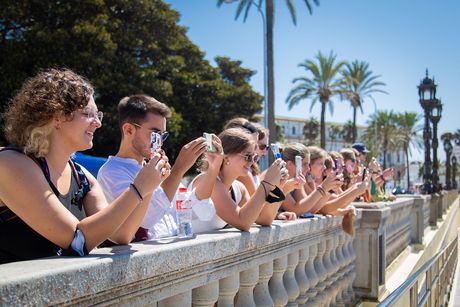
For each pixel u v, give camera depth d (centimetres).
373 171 757
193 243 209
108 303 168
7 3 1708
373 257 561
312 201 410
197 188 303
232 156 315
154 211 263
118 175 280
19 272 137
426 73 1744
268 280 313
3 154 179
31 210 174
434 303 523
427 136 1742
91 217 182
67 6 1817
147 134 288
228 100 2536
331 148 8481
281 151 441
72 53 1738
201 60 2608
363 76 5066
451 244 843
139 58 2100
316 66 4144
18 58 1661
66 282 144
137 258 174
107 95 1905
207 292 238
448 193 2705
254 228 293
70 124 197
